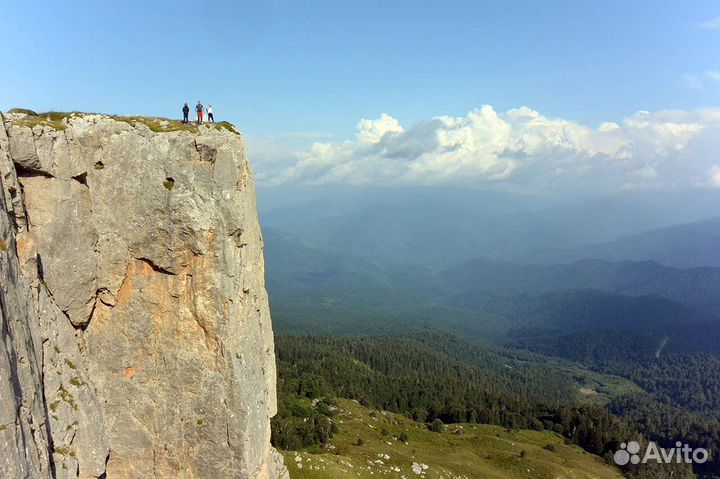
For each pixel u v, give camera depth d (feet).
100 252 93.50
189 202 95.86
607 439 583.17
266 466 113.09
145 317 97.04
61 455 80.94
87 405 88.63
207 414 97.30
